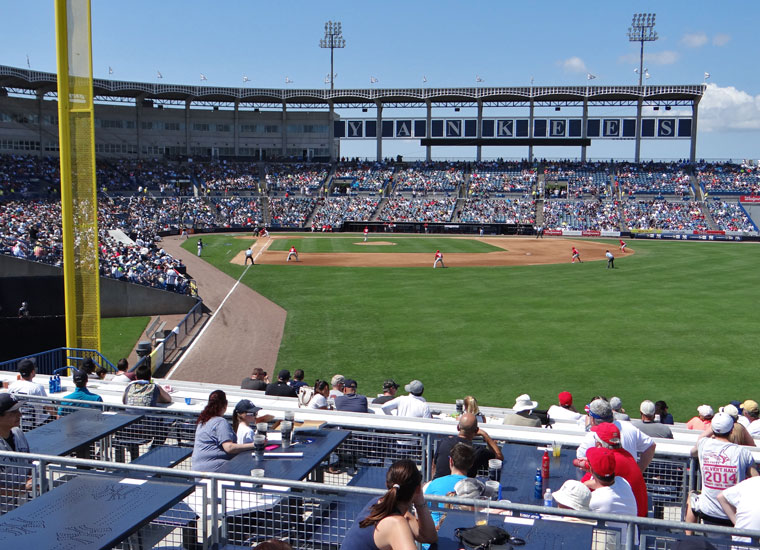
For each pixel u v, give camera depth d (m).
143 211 85.12
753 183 94.81
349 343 29.00
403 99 102.38
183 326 32.53
